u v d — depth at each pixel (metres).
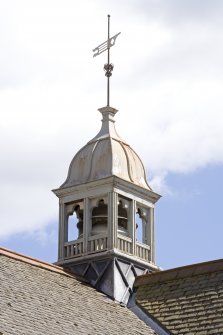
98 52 45.31
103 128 44.44
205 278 39.59
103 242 42.03
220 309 37.72
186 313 38.34
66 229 43.22
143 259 42.78
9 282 36.03
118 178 42.38
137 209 43.59
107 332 35.81
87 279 41.44
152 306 39.56
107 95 44.91
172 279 40.41
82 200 42.97
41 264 39.16
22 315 33.59
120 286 41.06
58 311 35.62
